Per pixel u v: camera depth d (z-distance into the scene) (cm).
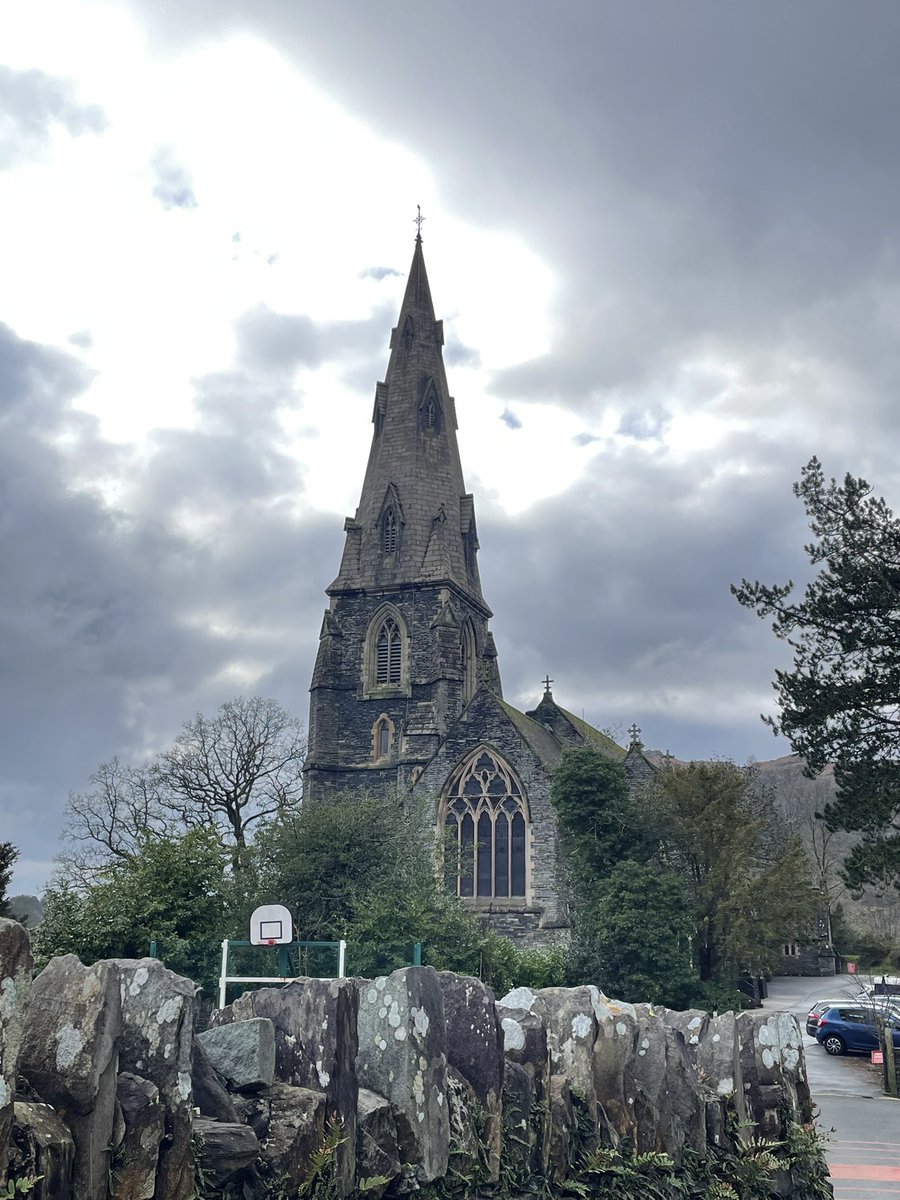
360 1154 586
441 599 8288
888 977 8069
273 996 636
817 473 4522
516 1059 733
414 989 639
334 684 8244
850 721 4222
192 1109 513
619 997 4897
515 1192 675
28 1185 407
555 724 8219
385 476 8862
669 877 5069
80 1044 457
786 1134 914
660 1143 806
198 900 3425
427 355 9331
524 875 6284
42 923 3356
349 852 4347
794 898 5272
